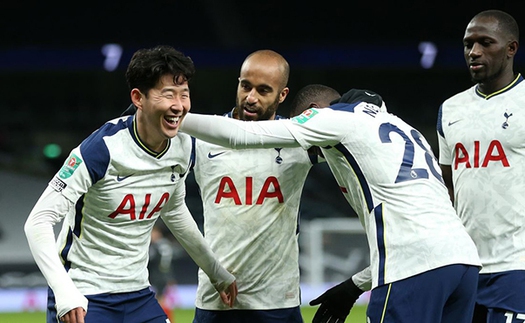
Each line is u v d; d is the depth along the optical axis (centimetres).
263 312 715
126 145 598
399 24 3247
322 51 2934
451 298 586
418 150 609
